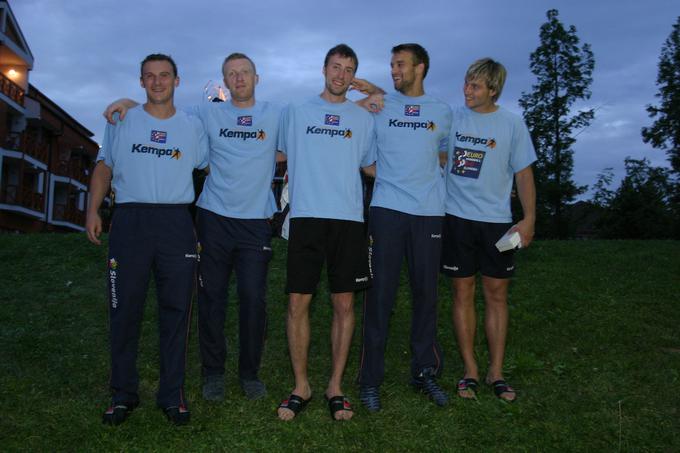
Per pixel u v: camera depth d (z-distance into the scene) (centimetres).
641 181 2939
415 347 436
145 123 397
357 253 407
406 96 438
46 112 3522
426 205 425
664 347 565
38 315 678
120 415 381
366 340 419
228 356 544
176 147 398
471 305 452
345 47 408
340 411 393
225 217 418
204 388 426
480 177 441
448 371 504
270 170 426
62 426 380
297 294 405
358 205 413
